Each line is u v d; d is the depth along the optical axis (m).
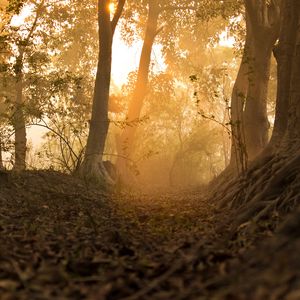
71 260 4.65
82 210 9.75
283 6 12.66
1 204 9.66
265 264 3.01
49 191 12.24
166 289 3.51
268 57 19.70
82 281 3.84
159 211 10.53
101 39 20.73
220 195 13.38
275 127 12.39
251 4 19.50
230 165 19.56
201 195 18.75
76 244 5.61
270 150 12.16
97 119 20.09
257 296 2.62
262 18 19.67
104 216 9.25
